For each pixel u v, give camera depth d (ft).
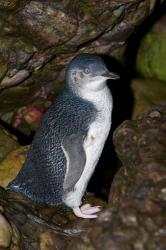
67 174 23.08
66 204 24.17
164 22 35.81
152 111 23.71
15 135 32.24
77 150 22.88
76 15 26.73
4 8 25.88
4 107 32.07
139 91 34.24
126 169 21.50
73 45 28.53
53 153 23.50
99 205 25.45
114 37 29.37
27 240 22.04
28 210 23.77
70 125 23.30
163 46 35.76
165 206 18.78
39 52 28.40
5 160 26.66
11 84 29.91
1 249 20.98
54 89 31.94
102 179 30.73
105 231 18.17
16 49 27.94
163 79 36.01
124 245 17.80
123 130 22.15
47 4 26.00
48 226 23.13
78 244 18.66
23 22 26.68
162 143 21.38
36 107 32.83
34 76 30.25
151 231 18.07
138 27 30.50
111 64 32.35
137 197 19.08
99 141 23.57
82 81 23.35
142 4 27.89
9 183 25.11
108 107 23.76
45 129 23.85
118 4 26.63
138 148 21.39
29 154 24.52
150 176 19.62
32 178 24.26
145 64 36.35
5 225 21.47
